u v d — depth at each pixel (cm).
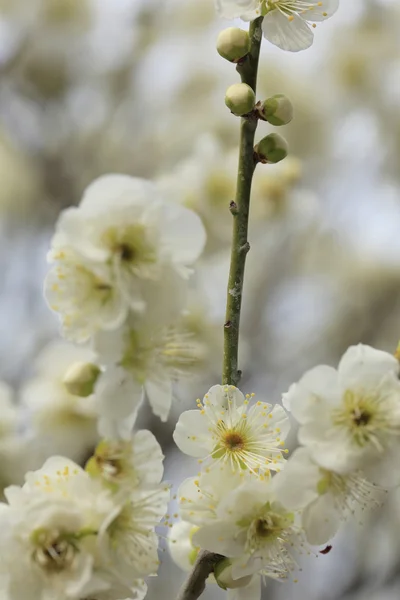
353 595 90
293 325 111
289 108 53
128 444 51
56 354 77
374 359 51
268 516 51
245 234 53
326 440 51
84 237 50
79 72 119
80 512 50
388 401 51
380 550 92
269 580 89
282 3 54
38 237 110
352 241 115
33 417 75
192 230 50
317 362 107
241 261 52
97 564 50
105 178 50
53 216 112
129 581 51
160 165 114
